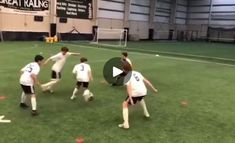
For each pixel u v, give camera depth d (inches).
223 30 1772.9
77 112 266.7
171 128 238.8
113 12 1400.1
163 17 1728.6
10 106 274.7
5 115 249.6
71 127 229.1
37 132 216.1
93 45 1010.1
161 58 725.3
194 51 1023.0
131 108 285.7
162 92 362.3
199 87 403.2
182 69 561.6
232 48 1274.6
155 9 1640.0
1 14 1002.7
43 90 328.8
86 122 241.9
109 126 235.5
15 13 1040.2
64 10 1189.1
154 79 445.4
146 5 1584.6
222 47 1323.8
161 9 1699.1
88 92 300.4
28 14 1078.4
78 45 977.5
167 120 257.9
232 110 297.6
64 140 204.2
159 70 534.0
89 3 1279.5
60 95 320.8
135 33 1544.0
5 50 719.7
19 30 1061.1
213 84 429.4
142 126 239.5
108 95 331.9
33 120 240.5
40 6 1109.1
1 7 998.4
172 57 766.5
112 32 1390.3
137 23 1546.5
